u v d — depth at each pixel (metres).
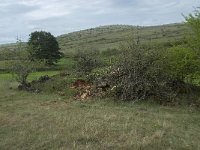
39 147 11.89
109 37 115.00
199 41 20.81
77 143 12.18
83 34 146.12
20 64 26.47
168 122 15.20
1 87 27.16
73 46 101.62
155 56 21.59
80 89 23.19
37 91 24.64
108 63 25.55
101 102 20.30
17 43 29.08
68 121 15.03
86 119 15.41
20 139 12.70
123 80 21.33
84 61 29.69
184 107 19.31
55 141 12.39
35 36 66.69
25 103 20.31
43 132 13.51
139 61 21.42
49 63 61.03
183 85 21.95
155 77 21.00
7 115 16.81
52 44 66.44
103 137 12.71
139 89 20.67
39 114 16.78
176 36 77.44
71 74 27.39
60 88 24.34
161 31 98.00
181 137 12.82
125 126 14.09
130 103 20.09
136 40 23.17
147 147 11.70
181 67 21.33
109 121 15.07
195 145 11.95
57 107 18.70
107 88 22.28
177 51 21.41
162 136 12.74
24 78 26.48
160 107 19.22
